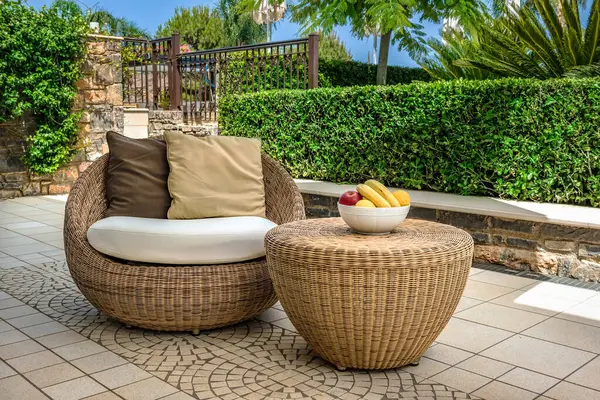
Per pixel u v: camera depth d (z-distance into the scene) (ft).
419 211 15.39
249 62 28.60
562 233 12.98
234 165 11.11
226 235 9.38
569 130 14.26
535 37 18.79
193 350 8.72
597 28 17.44
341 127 19.56
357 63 37.06
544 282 12.66
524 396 7.23
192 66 31.91
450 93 16.55
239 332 9.53
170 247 9.27
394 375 7.82
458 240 7.75
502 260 13.97
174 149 11.02
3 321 9.96
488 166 15.92
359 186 8.37
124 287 8.95
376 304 7.17
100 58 26.27
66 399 7.09
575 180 14.34
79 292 11.71
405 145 17.85
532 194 15.16
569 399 7.17
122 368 8.04
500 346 8.96
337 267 7.12
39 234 17.72
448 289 7.45
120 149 11.17
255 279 9.27
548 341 9.19
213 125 30.09
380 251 7.10
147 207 10.82
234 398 7.11
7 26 23.06
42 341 9.05
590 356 8.58
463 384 7.56
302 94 20.72
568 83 14.19
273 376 7.77
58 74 24.76
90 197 10.81
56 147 25.45
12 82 23.54
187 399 7.09
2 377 7.73
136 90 33.40
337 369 7.98
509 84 15.23
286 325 9.89
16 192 25.26
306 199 18.39
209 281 8.96
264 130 22.33
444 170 17.06
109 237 9.57
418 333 7.52
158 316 8.96
